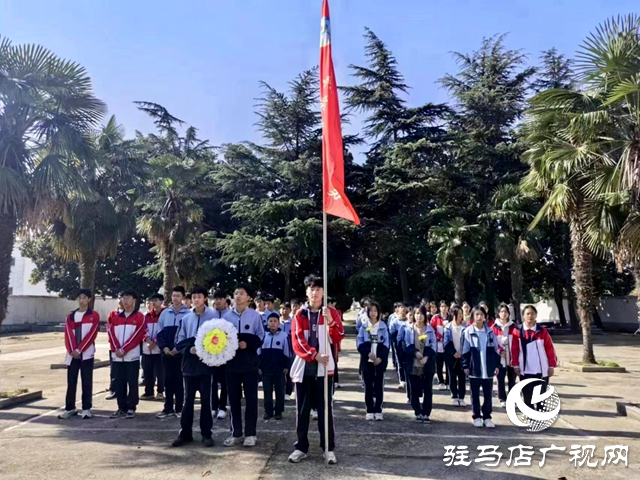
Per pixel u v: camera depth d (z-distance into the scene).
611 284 31.11
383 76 27.88
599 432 6.90
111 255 16.11
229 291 30.22
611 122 9.14
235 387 6.27
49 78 9.63
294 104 28.95
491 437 6.63
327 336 5.75
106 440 6.45
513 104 27.25
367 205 27.80
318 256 26.78
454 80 28.53
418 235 27.47
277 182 29.06
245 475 5.15
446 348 8.76
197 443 6.30
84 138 10.40
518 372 7.42
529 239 22.14
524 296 34.53
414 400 7.50
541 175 12.60
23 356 17.19
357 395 9.62
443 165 27.23
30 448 6.11
